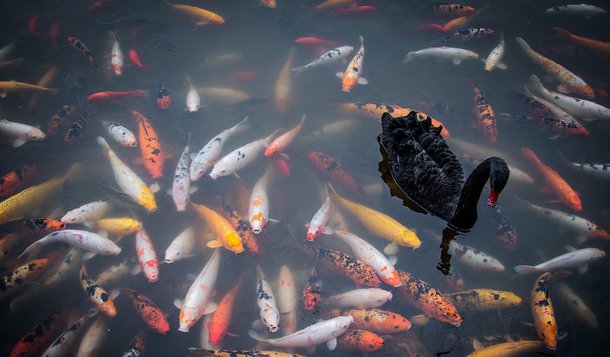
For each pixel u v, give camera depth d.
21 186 7.64
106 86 9.38
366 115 8.52
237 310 6.29
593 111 8.23
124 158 8.14
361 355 5.71
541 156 7.95
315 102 8.93
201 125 8.56
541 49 9.72
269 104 8.91
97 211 7.08
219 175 7.45
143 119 8.30
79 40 9.72
